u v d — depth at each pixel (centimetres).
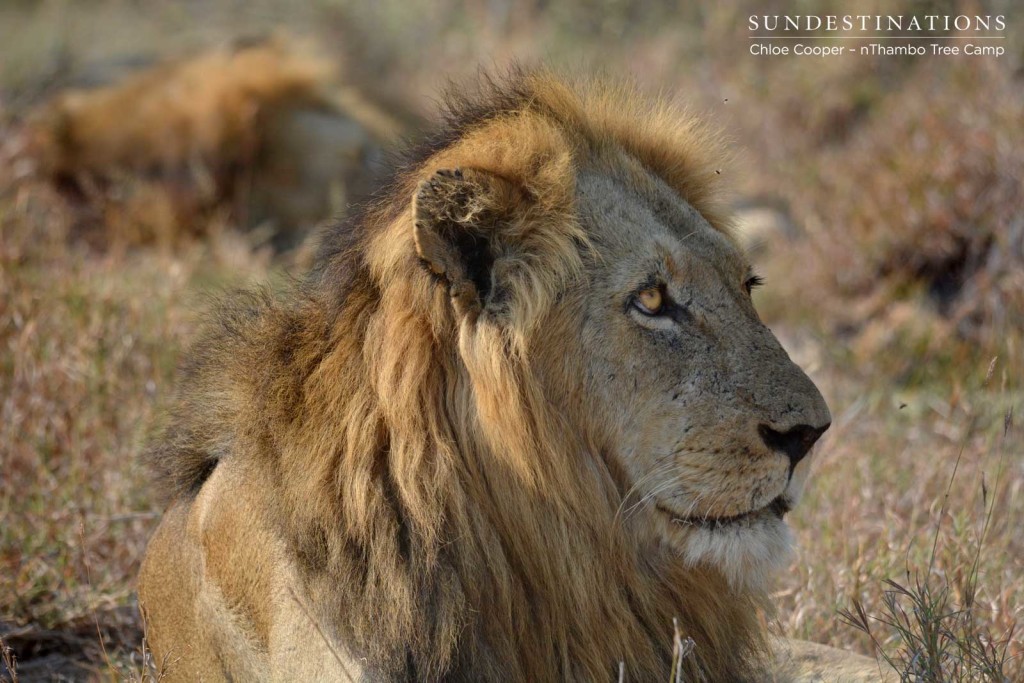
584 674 730
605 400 721
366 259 732
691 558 722
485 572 712
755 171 2233
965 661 806
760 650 831
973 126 1806
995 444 1247
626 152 794
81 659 1005
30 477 1157
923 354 1633
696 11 3008
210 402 804
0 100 2420
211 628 776
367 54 3209
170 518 844
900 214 1800
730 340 725
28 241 1552
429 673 697
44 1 3962
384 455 713
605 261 725
